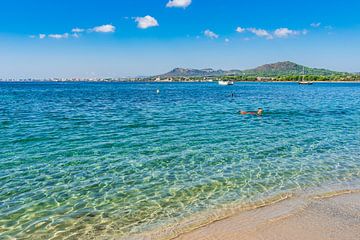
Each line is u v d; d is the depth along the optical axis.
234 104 55.16
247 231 10.16
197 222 10.77
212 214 11.37
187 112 41.19
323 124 31.94
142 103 56.69
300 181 14.78
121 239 9.70
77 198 12.62
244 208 11.88
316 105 54.59
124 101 61.81
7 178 14.56
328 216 11.18
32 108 45.22
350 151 20.42
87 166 16.52
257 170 16.28
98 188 13.65
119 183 14.24
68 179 14.62
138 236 9.88
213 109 45.56
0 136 23.47
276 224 10.61
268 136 24.97
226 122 32.25
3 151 19.11
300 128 29.20
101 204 12.12
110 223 10.69
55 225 10.52
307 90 122.88
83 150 19.69
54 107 47.44
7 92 100.75
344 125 31.36
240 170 16.23
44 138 23.03
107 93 97.94
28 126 28.30
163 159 17.95
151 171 15.89
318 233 9.98
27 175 15.01
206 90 123.44
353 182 14.73
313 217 11.10
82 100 64.25
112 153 19.08
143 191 13.40
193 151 19.77
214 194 13.16
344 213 11.44
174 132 26.05
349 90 122.31
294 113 41.62
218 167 16.67
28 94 88.44
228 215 11.30
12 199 12.40
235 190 13.60
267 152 19.86
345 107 50.91
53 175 15.08
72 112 40.56
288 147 21.30
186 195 13.03
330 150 20.64
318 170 16.42
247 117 36.75
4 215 11.12
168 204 12.19
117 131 26.27
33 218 10.95
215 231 10.18
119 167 16.42
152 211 11.59
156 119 33.84
